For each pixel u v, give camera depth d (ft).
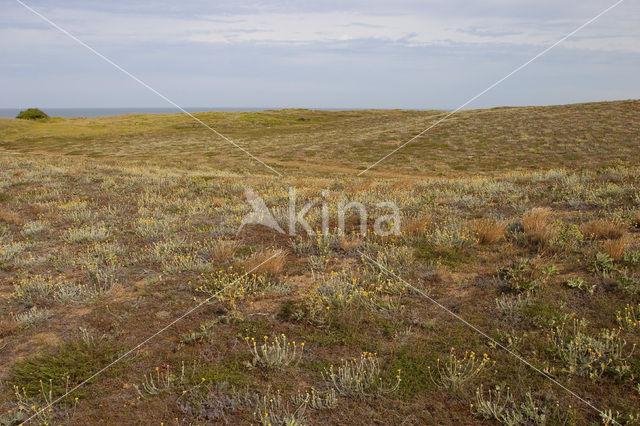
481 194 35.37
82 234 27.96
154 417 11.51
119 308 17.38
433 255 21.38
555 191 33.86
